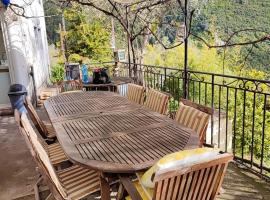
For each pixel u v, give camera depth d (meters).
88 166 1.60
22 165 3.23
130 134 2.09
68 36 15.12
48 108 3.07
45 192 2.56
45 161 1.71
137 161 1.63
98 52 15.27
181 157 1.33
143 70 5.69
